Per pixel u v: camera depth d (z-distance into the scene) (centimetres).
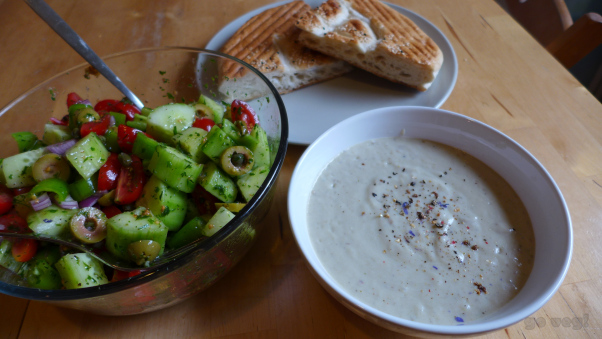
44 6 35
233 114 35
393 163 36
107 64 40
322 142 34
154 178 30
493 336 29
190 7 56
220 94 42
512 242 31
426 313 28
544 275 28
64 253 30
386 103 45
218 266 29
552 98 44
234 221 26
